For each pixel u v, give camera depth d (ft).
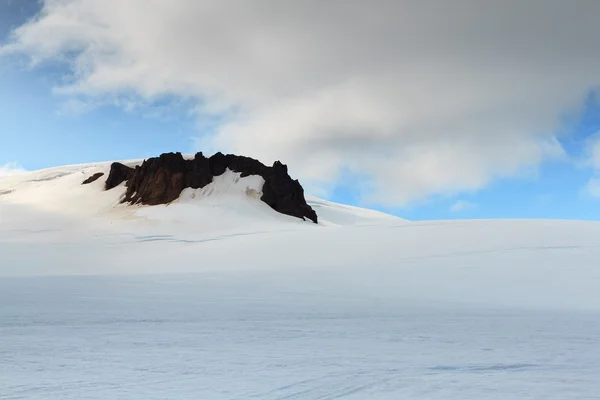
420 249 127.54
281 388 22.65
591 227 151.33
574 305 64.08
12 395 21.11
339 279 91.40
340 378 24.48
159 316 46.52
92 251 166.09
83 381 23.52
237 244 160.35
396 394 21.86
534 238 133.90
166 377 24.41
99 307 52.70
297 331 39.01
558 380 24.43
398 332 38.88
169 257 148.97
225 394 21.54
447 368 26.81
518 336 37.32
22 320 43.11
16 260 145.79
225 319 45.11
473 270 98.37
